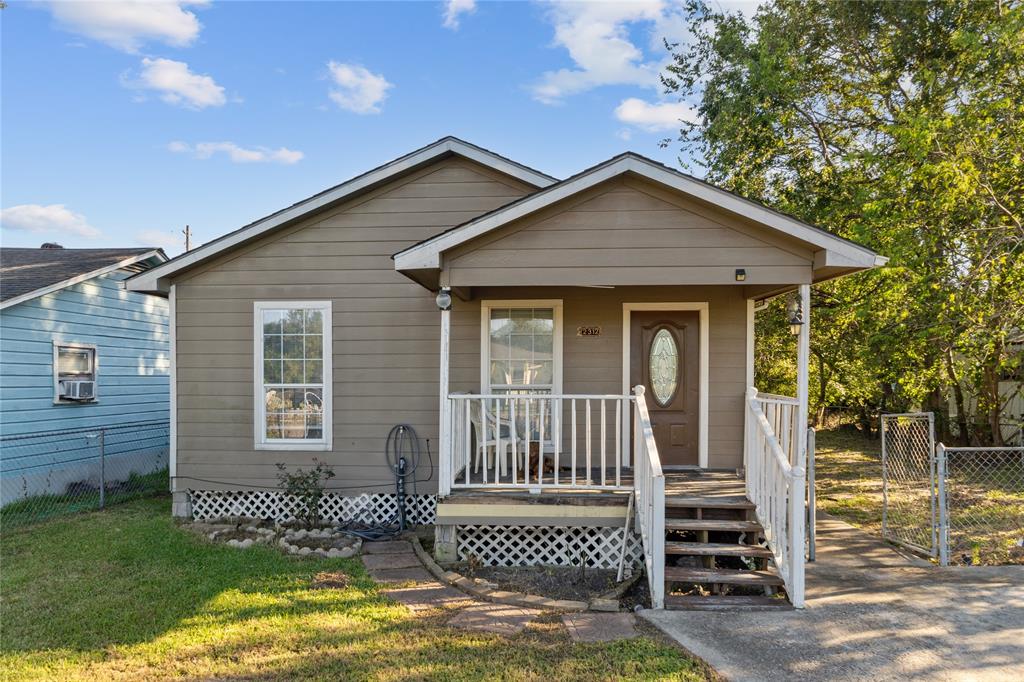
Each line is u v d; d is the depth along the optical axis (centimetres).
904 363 1119
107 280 1220
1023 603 533
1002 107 944
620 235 624
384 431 843
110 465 1208
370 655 440
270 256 859
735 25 1389
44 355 1057
